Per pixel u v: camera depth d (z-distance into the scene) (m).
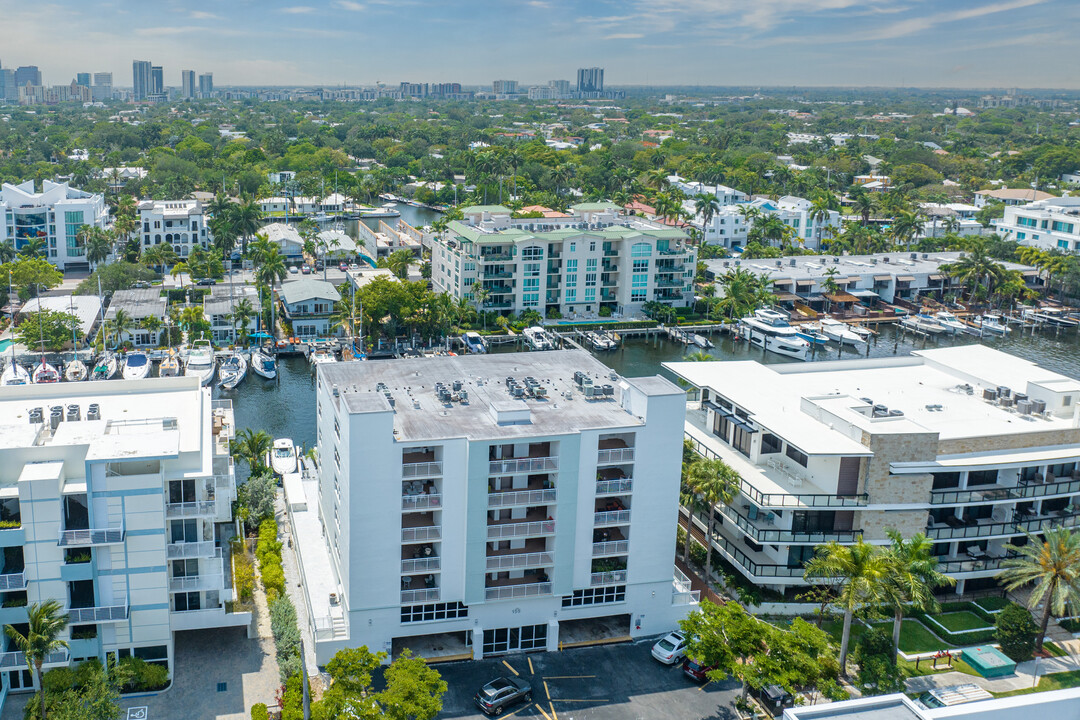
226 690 80.25
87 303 198.25
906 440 93.06
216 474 90.50
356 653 75.50
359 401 82.31
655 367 192.75
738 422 104.12
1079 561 85.25
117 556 77.19
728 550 100.38
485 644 88.06
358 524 81.94
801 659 77.19
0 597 76.00
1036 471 101.94
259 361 176.12
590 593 89.94
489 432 84.31
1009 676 86.25
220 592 84.50
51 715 71.62
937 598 98.69
